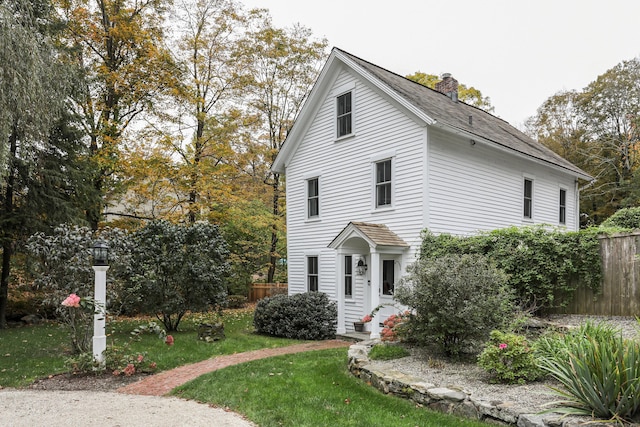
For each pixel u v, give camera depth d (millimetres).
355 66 11719
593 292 7648
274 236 21094
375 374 5695
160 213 16281
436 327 6410
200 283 10727
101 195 14477
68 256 7852
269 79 20250
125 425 4473
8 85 8445
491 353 5207
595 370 3855
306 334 10477
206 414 4824
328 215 12812
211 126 17781
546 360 4742
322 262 12930
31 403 5293
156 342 9188
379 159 11281
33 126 9812
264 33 19250
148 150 15883
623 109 26125
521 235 8344
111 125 14758
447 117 11031
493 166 12125
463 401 4473
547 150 16125
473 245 8914
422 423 4273
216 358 7973
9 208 11758
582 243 7676
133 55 15734
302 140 13969
